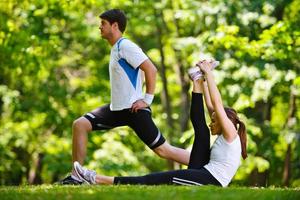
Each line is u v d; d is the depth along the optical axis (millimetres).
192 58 27766
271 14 28625
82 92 35938
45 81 34625
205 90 15508
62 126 35656
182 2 28516
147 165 38562
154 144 15031
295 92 27172
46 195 12109
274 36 25672
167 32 36656
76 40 34938
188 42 27953
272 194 12180
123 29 15188
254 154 29281
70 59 36344
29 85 34531
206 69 14781
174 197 11656
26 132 34906
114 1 28828
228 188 12914
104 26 15109
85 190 12586
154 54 38719
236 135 14367
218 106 14398
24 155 37156
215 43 26734
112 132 35188
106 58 36406
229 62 27094
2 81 33406
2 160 34844
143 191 12227
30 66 28641
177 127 38438
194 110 14711
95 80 36656
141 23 34719
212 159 14359
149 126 14891
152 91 14773
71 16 31281
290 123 30484
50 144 34562
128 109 14844
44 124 35875
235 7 27062
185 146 34719
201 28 30922
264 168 28500
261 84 26219
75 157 15109
